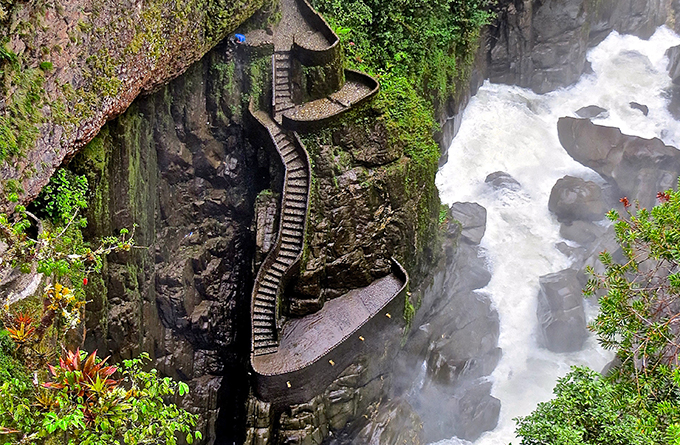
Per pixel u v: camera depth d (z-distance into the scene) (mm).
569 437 11719
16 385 9688
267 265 21781
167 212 23094
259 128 23094
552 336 26969
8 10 12234
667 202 12180
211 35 21234
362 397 22812
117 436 12297
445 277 27812
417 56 28125
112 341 20391
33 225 14812
